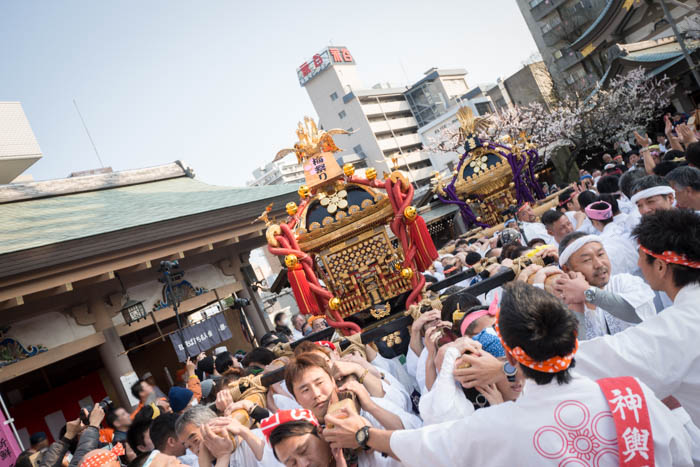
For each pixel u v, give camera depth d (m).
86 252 9.41
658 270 2.11
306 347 3.17
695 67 18.20
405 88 59.69
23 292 8.72
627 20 29.50
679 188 3.68
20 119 16.30
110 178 14.88
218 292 12.46
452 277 4.71
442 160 56.72
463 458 1.80
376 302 4.23
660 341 1.95
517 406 1.73
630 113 25.61
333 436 2.14
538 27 40.94
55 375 13.50
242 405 2.97
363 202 4.17
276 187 13.37
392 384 3.18
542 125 26.72
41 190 13.45
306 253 4.25
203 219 11.19
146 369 14.98
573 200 6.91
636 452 1.55
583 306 2.96
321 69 57.16
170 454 3.45
